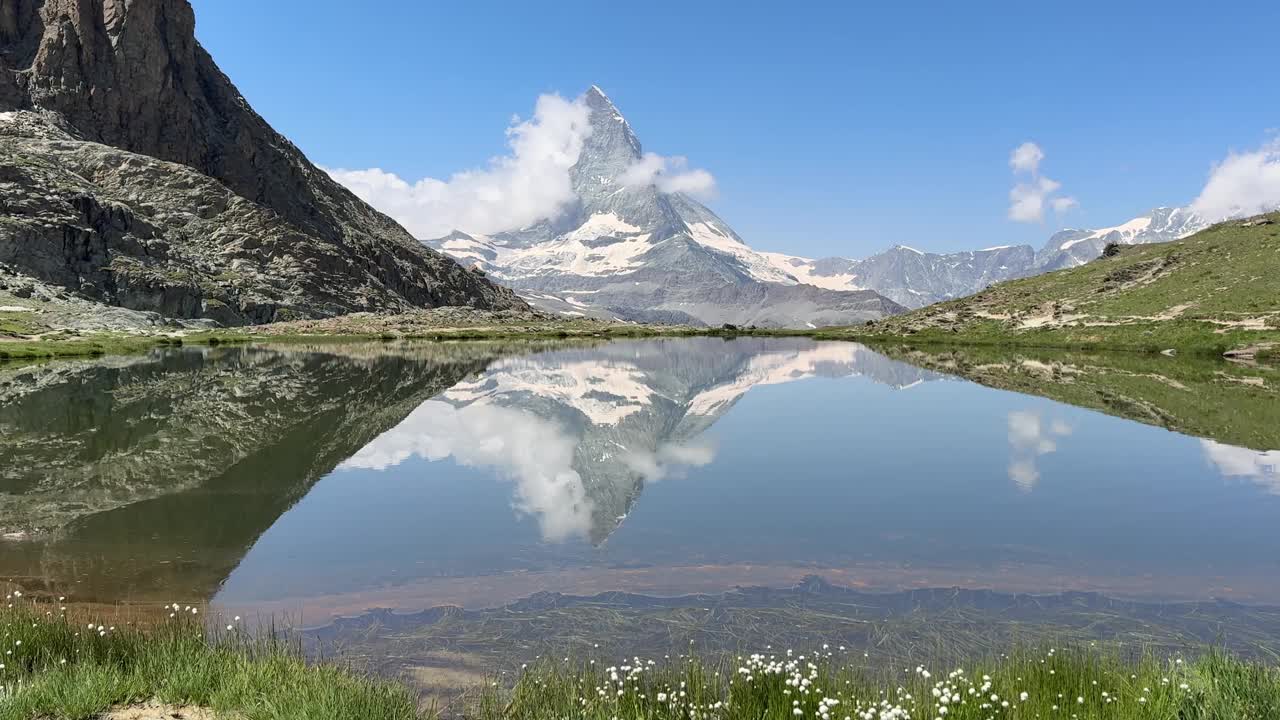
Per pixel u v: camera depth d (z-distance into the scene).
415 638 13.78
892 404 54.12
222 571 17.80
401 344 148.25
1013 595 16.48
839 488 27.61
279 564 18.33
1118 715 9.33
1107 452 34.59
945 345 140.00
